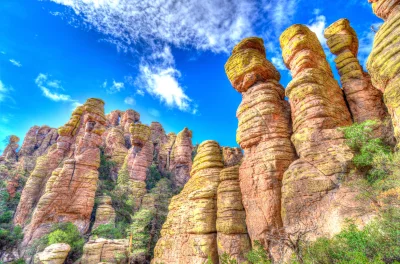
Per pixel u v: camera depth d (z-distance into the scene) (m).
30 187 49.84
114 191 55.44
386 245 9.84
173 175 74.19
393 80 12.82
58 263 29.97
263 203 19.17
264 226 18.25
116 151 72.75
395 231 9.87
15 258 34.81
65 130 59.41
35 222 38.94
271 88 23.92
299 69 22.12
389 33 13.81
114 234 39.81
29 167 69.00
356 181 14.91
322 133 18.02
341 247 11.23
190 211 24.48
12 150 89.94
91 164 47.25
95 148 49.66
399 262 8.84
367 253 10.07
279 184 19.22
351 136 16.78
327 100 19.62
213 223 22.58
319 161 16.91
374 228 10.69
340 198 14.84
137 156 66.62
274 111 22.38
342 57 24.02
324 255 11.40
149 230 39.91
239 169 22.66
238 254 18.95
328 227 14.27
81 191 43.62
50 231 37.56
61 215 40.62
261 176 20.11
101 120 53.69
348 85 22.23
